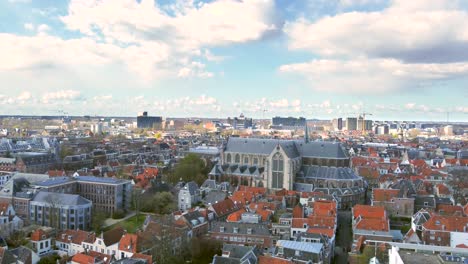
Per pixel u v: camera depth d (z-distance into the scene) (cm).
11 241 16200
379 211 18150
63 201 19150
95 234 16912
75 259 13962
